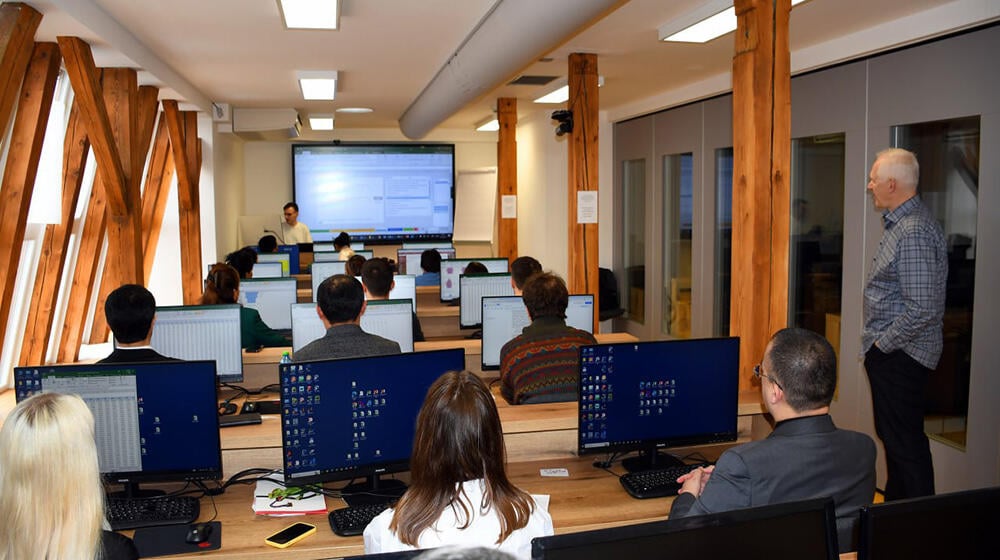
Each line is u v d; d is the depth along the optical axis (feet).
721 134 22.44
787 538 4.17
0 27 11.16
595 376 8.26
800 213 18.28
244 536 6.88
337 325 9.48
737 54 11.45
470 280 18.88
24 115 13.28
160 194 26.40
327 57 19.39
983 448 12.94
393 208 40.04
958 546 4.20
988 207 12.91
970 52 13.30
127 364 7.36
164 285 27.58
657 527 3.88
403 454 7.70
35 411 4.61
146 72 17.79
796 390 6.11
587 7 10.31
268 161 39.06
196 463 7.48
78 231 18.92
